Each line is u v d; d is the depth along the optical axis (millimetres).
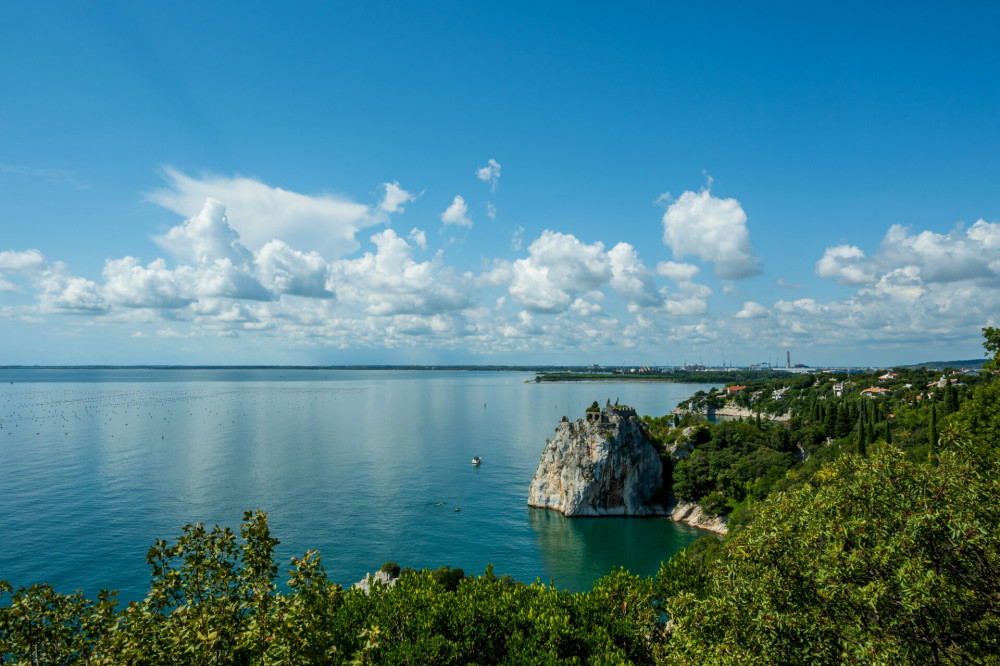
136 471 167500
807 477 97938
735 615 24047
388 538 113625
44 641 22328
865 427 130500
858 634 20641
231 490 146500
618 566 100688
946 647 21219
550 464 137750
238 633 23062
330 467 177625
